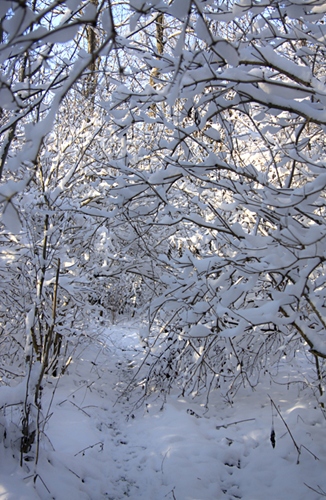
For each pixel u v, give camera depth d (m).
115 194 3.84
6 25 1.48
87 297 7.03
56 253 4.89
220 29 4.36
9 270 5.59
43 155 5.73
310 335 3.18
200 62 2.77
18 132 4.64
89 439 4.86
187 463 4.46
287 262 3.14
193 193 5.79
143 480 4.31
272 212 3.36
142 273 6.59
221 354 6.24
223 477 4.40
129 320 11.61
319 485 4.04
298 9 2.66
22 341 6.59
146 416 5.81
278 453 4.64
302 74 2.61
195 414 5.74
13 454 3.66
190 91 2.80
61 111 6.25
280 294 3.12
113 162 3.74
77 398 6.04
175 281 4.70
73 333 6.82
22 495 3.16
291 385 6.47
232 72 2.64
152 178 3.56
